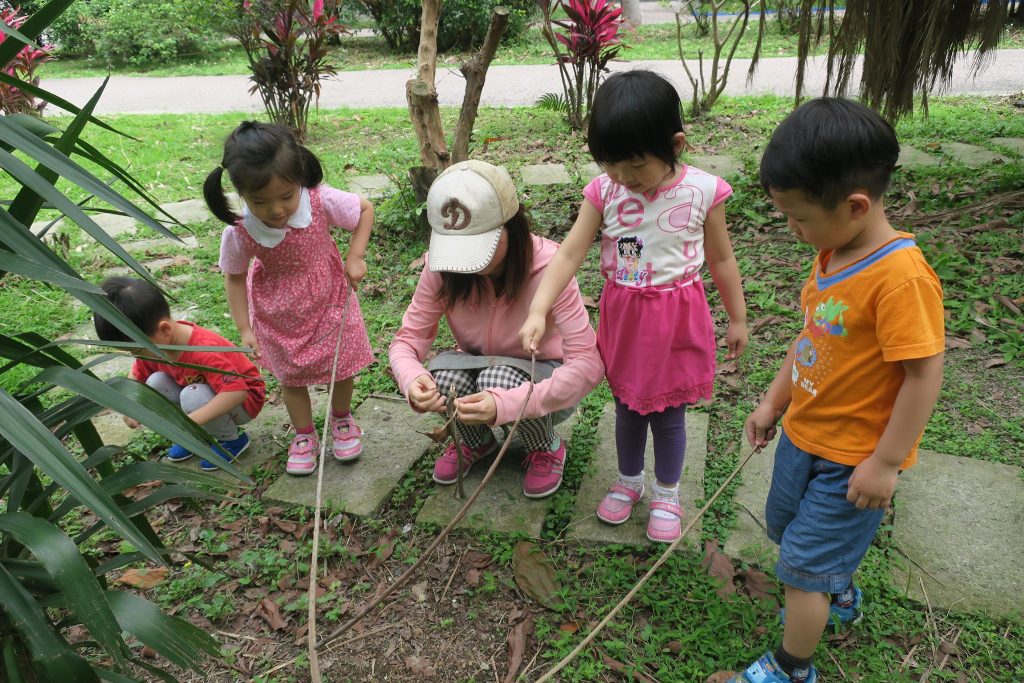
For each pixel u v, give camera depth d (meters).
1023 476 2.43
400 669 1.96
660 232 1.97
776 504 1.81
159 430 1.31
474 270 2.09
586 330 2.22
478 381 2.33
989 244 3.86
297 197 2.31
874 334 1.52
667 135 1.81
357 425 2.96
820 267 1.65
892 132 1.43
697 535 2.28
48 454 1.10
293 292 2.47
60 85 11.79
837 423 1.61
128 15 13.08
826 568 1.65
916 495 2.38
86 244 4.84
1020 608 1.99
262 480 2.69
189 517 2.53
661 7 17.98
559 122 7.49
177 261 4.48
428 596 2.18
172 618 1.33
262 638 2.08
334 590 2.20
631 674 1.87
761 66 10.32
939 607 2.01
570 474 2.60
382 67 12.26
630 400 2.13
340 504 2.50
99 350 3.61
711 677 1.85
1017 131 5.99
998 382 2.93
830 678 1.85
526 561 2.24
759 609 2.03
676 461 2.24
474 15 12.16
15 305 3.95
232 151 2.14
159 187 6.00
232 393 2.62
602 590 2.12
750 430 1.92
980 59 4.34
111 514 1.12
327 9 8.02
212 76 12.16
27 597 1.20
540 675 1.91
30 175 1.20
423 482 2.63
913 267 1.45
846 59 4.34
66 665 1.22
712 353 2.15
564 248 2.12
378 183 5.84
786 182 1.45
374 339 3.55
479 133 7.20
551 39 7.01
